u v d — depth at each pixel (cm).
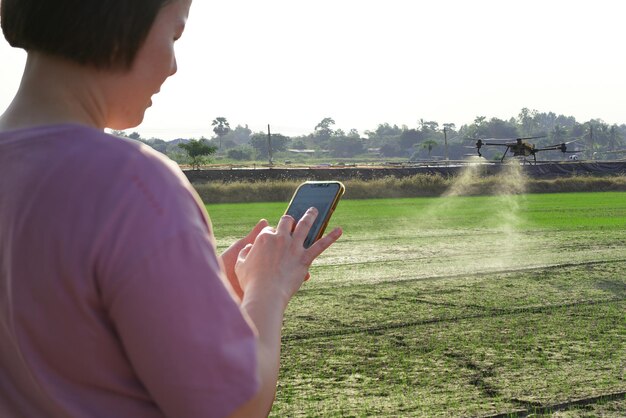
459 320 836
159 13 125
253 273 141
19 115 124
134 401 117
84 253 107
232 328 110
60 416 117
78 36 119
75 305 110
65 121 122
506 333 767
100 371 114
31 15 118
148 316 106
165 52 127
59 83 123
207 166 8056
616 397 555
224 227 2319
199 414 107
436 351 695
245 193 4462
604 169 6119
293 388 584
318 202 153
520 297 986
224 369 108
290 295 141
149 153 116
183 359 106
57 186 110
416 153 19638
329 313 888
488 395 561
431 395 562
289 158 19525
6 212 113
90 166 110
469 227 2241
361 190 4819
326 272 1264
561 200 4012
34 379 117
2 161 115
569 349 697
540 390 570
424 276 1198
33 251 110
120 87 126
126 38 121
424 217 2733
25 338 114
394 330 788
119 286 107
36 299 111
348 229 2200
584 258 1418
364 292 1041
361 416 516
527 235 1944
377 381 601
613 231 2034
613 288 1056
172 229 109
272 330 133
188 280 108
